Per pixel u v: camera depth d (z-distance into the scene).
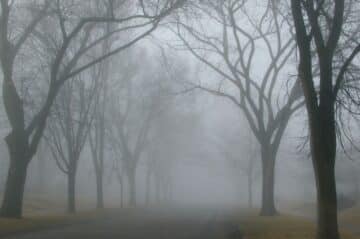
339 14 15.71
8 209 24.92
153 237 19.14
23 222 23.22
